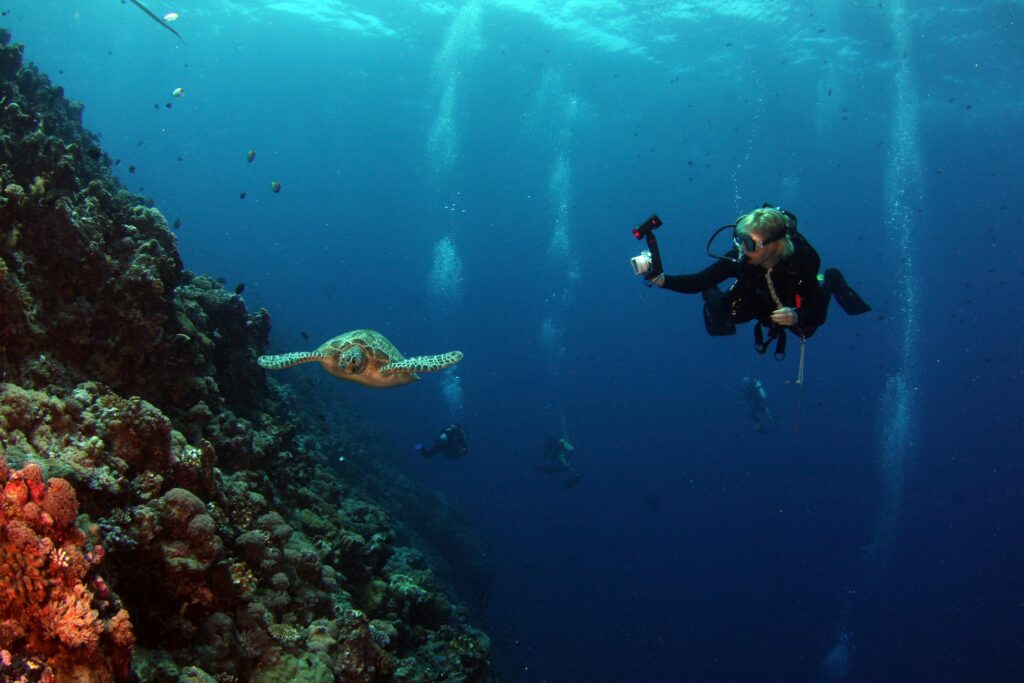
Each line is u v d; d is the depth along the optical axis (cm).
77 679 214
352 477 1363
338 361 497
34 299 445
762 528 4422
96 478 329
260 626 411
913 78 3519
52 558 217
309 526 645
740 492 5184
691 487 5025
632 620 2495
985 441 8662
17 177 503
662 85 4038
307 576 516
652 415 7119
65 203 468
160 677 307
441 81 4759
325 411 1808
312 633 461
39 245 461
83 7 4197
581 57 3753
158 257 545
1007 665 2853
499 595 2189
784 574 3647
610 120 4984
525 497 3584
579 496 3956
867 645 2898
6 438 310
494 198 9481
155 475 389
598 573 2870
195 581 361
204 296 697
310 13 3850
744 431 7200
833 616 3178
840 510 5259
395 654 615
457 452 1792
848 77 3597
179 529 372
